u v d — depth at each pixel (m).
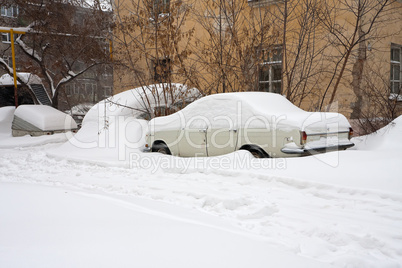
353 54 11.09
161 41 11.70
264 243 3.22
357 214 4.57
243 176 6.51
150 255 2.74
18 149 12.33
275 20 11.97
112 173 7.70
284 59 11.93
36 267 2.41
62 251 2.72
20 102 21.75
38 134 13.72
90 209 4.11
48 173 8.04
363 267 3.17
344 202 5.02
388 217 4.42
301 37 11.27
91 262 2.54
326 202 5.07
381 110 9.49
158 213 4.33
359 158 6.55
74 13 18.16
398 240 3.77
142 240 3.06
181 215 4.31
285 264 2.73
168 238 3.15
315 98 11.80
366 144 8.23
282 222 4.37
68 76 17.98
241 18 12.48
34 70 18.91
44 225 3.41
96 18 16.41
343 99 11.45
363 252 3.55
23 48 17.34
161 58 12.26
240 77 11.45
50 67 19.33
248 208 4.93
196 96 12.01
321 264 2.79
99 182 6.77
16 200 4.39
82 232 3.21
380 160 6.29
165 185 6.31
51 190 5.12
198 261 2.69
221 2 11.62
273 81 12.79
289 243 3.67
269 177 6.18
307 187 5.73
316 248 3.60
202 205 5.13
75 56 17.00
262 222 4.36
